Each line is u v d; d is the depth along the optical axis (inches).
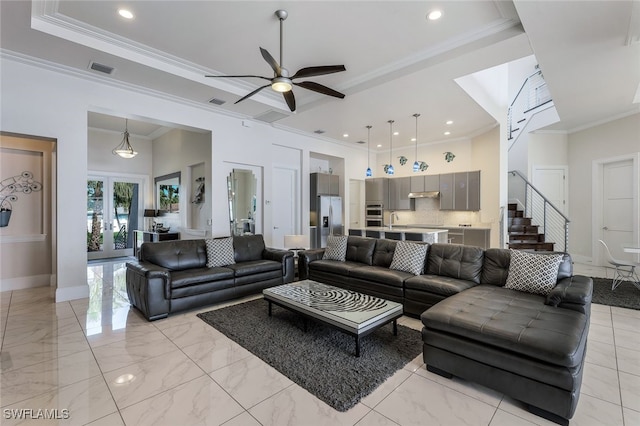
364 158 348.8
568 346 71.2
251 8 114.7
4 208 181.3
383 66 159.8
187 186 256.1
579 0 100.8
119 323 132.9
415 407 77.4
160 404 78.4
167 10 116.6
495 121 241.6
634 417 73.1
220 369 95.3
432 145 315.3
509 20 120.3
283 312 146.3
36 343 112.9
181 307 143.6
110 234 308.8
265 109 215.3
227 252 180.4
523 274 121.0
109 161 303.9
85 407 76.9
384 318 110.4
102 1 111.7
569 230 272.8
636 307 148.3
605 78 160.7
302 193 282.4
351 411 75.9
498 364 79.4
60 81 156.6
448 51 139.0
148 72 158.2
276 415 74.4
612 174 241.9
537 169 283.9
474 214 281.7
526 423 71.6
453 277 144.3
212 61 157.2
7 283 181.5
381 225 334.3
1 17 114.2
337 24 124.0
